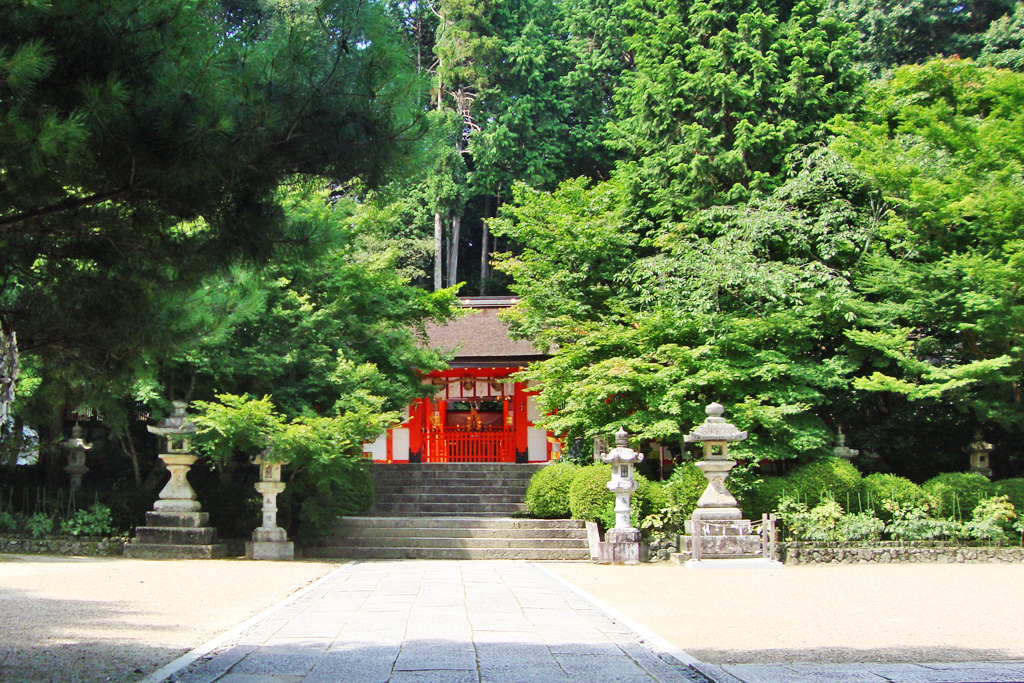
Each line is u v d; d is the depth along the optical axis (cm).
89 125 447
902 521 1468
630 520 1462
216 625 718
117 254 578
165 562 1327
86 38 457
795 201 1795
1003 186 1534
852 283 1734
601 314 1800
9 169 459
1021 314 1467
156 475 1692
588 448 1820
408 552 1495
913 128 1714
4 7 428
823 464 1546
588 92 3206
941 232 1658
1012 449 1753
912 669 533
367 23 516
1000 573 1243
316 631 679
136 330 600
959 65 1788
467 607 830
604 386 1507
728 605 874
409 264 3203
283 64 504
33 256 579
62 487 1652
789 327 1581
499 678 498
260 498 1571
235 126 482
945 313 1589
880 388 1513
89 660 560
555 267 1870
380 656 566
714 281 1630
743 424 1502
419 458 2295
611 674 511
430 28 3522
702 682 493
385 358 1761
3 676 510
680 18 2291
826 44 2158
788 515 1466
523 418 2300
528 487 1717
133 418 1712
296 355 1545
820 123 2014
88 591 952
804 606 866
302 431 1366
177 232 583
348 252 1694
